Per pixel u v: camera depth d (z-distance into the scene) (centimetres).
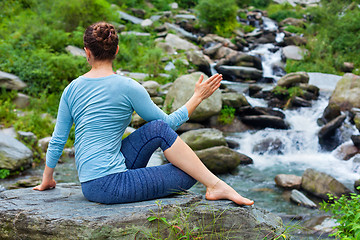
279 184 481
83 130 180
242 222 190
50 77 766
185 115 202
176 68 1056
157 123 189
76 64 803
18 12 1145
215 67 1148
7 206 185
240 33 1558
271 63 1240
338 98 719
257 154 641
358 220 224
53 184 224
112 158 181
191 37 1443
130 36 1218
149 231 173
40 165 548
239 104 770
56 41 945
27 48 875
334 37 1287
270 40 1487
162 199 192
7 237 177
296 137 661
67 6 1102
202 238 182
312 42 1315
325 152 644
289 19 1741
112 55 185
